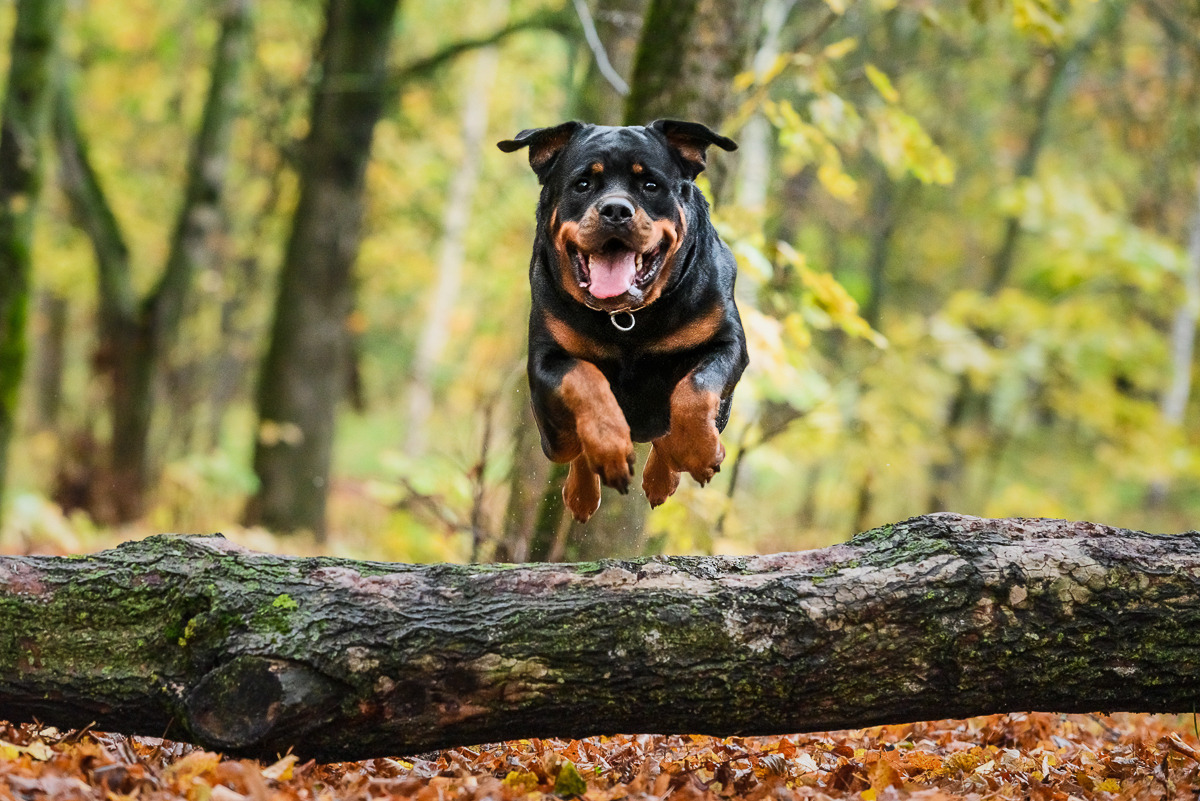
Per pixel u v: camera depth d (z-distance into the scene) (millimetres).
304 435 16453
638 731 4723
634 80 7922
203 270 17938
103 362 17547
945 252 22734
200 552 4770
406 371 27016
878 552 4762
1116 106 18109
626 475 4730
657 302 5023
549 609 4590
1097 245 17203
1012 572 4637
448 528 8555
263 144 22219
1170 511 22391
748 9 7883
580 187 4977
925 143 8656
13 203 13648
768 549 11344
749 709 4629
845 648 4598
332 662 4496
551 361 5047
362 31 16281
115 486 17172
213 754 4445
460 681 4535
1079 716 6609
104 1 22984
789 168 15086
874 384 15570
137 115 24891
